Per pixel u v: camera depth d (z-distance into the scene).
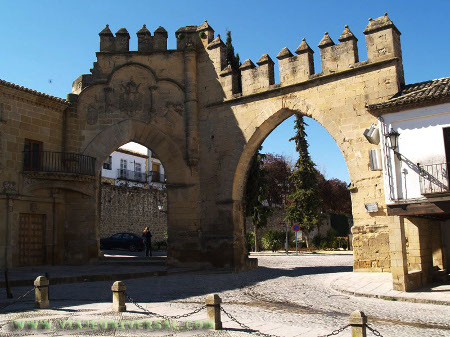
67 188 21.67
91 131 22.98
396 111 14.05
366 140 17.84
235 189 21.66
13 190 20.02
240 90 23.02
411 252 14.91
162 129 22.94
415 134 13.72
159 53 23.41
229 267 21.05
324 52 19.36
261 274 19.61
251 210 30.62
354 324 6.58
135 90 23.25
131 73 23.39
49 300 11.86
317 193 44.22
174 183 22.62
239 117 21.69
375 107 14.30
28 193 20.64
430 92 13.86
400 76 17.83
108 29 23.72
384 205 17.06
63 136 22.67
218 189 21.91
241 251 21.59
